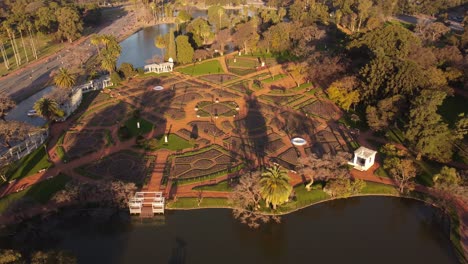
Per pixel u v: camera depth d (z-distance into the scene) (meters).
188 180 115.44
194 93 179.38
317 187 113.12
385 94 143.12
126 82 192.75
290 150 131.38
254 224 100.81
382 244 97.06
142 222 102.06
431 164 121.94
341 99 151.75
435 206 108.00
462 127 122.19
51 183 112.94
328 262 91.25
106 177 115.88
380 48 159.38
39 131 136.00
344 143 135.88
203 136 140.75
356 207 109.06
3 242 95.19
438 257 93.12
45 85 190.75
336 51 194.88
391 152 122.56
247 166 122.31
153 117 155.00
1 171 114.56
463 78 159.12
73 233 98.69
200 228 100.25
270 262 90.94
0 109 142.75
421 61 160.50
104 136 139.62
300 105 166.38
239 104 168.00
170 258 91.25
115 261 90.06
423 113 119.38
